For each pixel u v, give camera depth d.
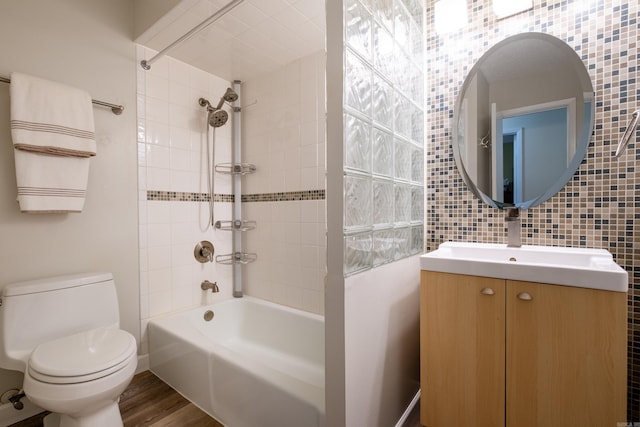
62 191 1.53
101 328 1.48
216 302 2.30
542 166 1.50
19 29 1.51
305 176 2.10
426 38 1.83
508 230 1.54
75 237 1.70
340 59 1.04
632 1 1.29
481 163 1.65
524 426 1.12
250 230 2.45
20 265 1.51
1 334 1.34
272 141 2.29
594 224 1.38
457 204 1.74
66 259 1.66
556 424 1.07
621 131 1.32
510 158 1.58
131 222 1.92
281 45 1.97
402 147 1.52
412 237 1.65
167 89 2.10
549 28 1.47
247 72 2.33
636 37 1.29
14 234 1.50
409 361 1.57
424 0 1.82
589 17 1.38
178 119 2.16
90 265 1.75
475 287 1.22
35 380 1.11
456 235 1.75
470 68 1.69
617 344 0.98
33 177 1.45
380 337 1.28
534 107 1.51
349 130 1.07
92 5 1.76
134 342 1.35
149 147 2.01
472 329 1.23
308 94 2.08
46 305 1.45
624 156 1.32
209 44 1.96
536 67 1.51
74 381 1.09
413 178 1.66
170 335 1.80
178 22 1.75
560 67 1.45
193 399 1.64
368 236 1.20
